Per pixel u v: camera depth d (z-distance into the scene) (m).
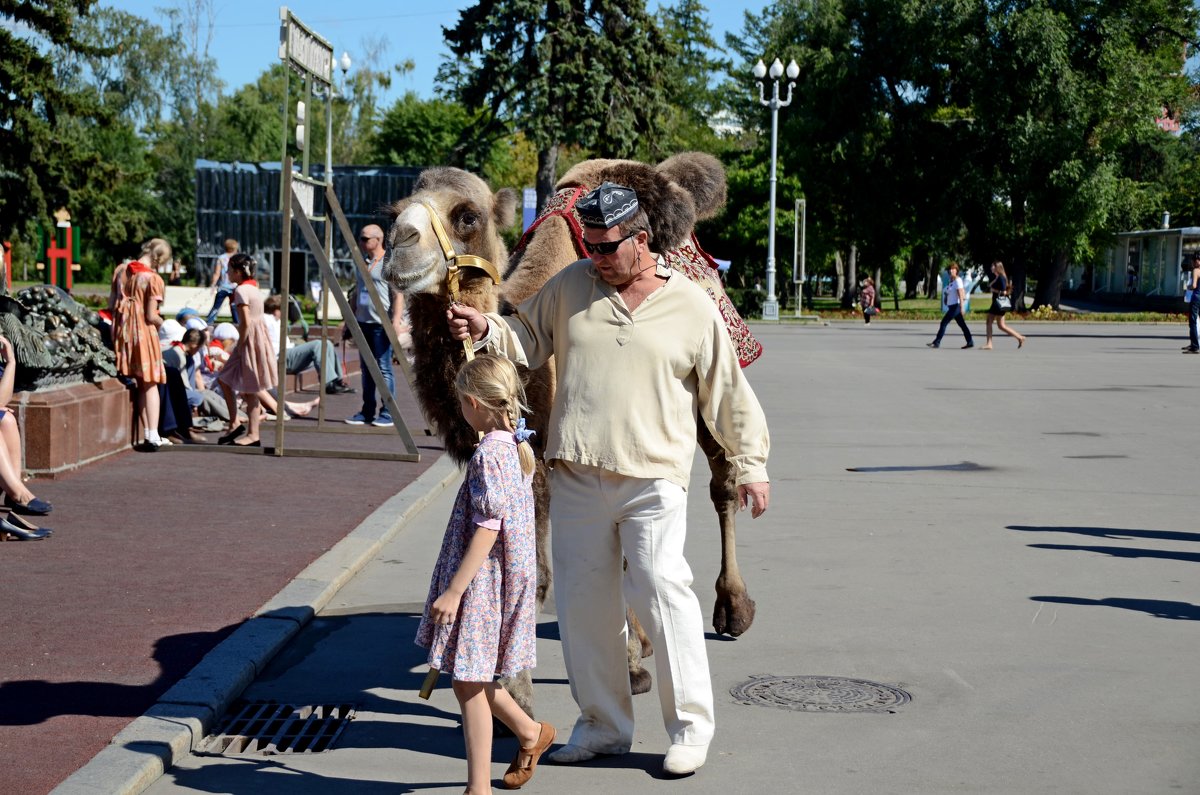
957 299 30.80
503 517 4.20
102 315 12.38
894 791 4.37
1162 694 5.41
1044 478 11.23
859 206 55.25
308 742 4.91
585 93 39.25
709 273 6.40
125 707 4.99
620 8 40.56
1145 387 20.08
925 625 6.49
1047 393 19.02
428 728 5.06
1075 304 65.00
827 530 8.93
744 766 4.62
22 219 45.09
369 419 14.34
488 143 41.41
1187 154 60.22
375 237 14.04
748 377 21.67
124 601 6.58
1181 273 52.94
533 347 4.82
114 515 8.84
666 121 42.66
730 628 6.21
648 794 4.38
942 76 54.16
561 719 5.22
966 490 10.59
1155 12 53.00
